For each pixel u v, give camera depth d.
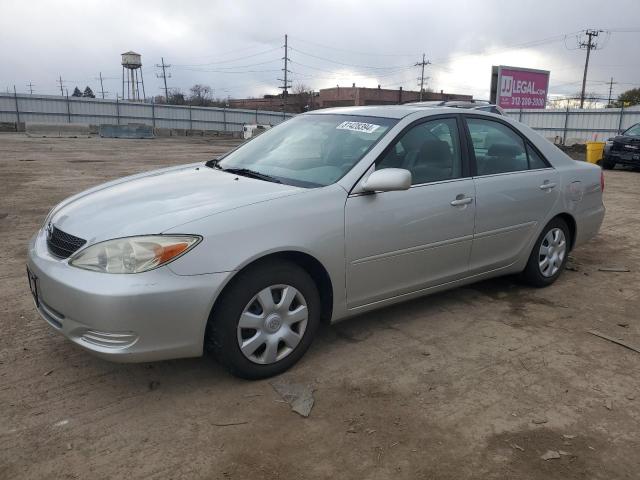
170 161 17.89
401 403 3.04
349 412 2.95
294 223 3.17
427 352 3.65
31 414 2.86
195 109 50.06
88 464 2.50
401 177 3.36
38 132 37.00
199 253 2.86
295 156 3.96
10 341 3.67
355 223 3.42
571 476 2.50
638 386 3.29
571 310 4.49
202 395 3.07
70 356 3.48
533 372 3.43
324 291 3.48
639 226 7.91
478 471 2.51
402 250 3.70
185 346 2.90
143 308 2.75
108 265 2.80
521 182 4.49
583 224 5.20
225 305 2.99
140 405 2.97
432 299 4.66
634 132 18.27
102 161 17.47
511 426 2.86
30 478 2.40
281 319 3.22
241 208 3.08
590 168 5.28
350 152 3.74
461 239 4.07
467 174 4.14
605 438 2.78
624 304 4.66
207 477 2.44
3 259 5.49
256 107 83.50
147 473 2.45
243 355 3.10
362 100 73.38
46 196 9.55
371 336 3.89
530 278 4.88
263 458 2.57
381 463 2.55
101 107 46.97
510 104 35.53
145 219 2.96
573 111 33.66
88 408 2.93
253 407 2.97
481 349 3.73
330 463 2.55
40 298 3.13
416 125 3.95
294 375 3.31
